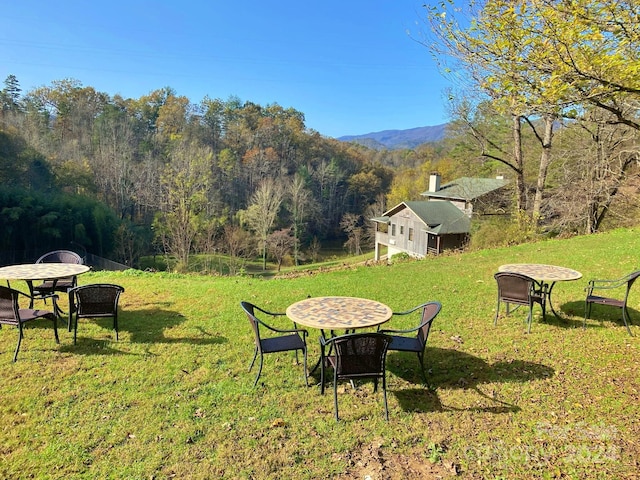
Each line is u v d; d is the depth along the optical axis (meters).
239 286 8.89
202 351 4.96
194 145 39.41
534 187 19.33
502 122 18.67
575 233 16.88
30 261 26.83
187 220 25.38
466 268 10.39
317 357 4.87
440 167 46.47
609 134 14.55
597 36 3.60
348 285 8.81
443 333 5.60
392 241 28.59
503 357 4.75
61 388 3.96
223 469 2.83
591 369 4.37
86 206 29.45
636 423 3.33
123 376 4.24
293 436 3.23
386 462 2.92
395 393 3.95
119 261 29.58
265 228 34.41
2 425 3.31
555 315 6.12
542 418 3.46
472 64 4.98
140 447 3.05
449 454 3.01
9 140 27.97
